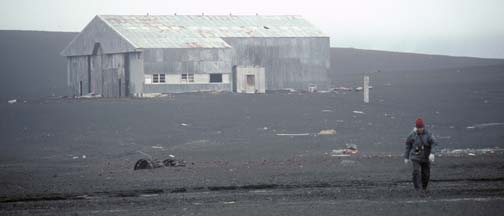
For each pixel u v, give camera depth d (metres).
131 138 145.88
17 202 70.38
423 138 68.69
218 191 74.62
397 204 62.31
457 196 66.19
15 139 146.75
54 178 91.19
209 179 84.44
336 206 62.19
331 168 93.25
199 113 180.62
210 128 159.25
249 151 125.69
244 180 82.94
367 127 158.75
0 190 79.94
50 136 149.38
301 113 182.00
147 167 100.38
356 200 65.50
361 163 98.38
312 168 93.81
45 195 75.19
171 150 130.50
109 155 125.94
